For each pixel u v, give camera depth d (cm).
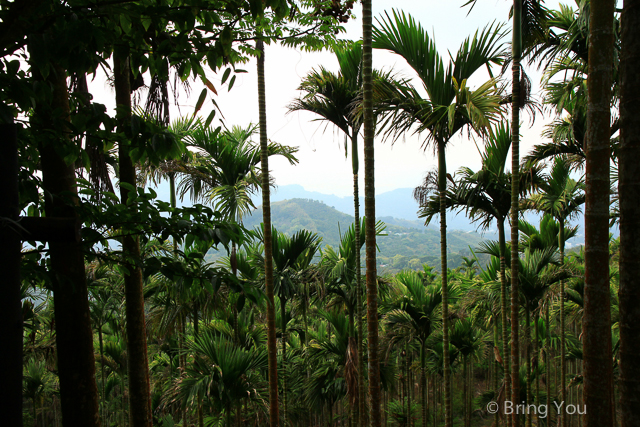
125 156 319
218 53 206
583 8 404
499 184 632
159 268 212
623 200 206
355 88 623
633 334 202
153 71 222
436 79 509
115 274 866
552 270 761
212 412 771
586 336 234
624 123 204
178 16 184
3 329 140
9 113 147
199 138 611
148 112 353
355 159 641
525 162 731
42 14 168
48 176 232
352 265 737
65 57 166
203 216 222
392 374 841
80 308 232
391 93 511
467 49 509
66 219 152
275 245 703
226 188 601
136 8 176
